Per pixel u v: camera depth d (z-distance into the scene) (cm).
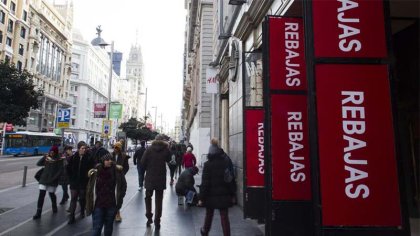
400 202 348
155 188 786
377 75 364
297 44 622
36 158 4391
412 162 597
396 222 347
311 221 569
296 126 596
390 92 362
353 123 357
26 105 1166
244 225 819
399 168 352
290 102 604
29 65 7231
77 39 10750
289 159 587
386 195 349
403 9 563
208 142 2831
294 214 572
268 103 601
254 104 986
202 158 2678
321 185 350
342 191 350
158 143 809
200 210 1019
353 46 367
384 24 370
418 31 588
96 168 652
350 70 363
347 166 353
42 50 8025
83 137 10669
